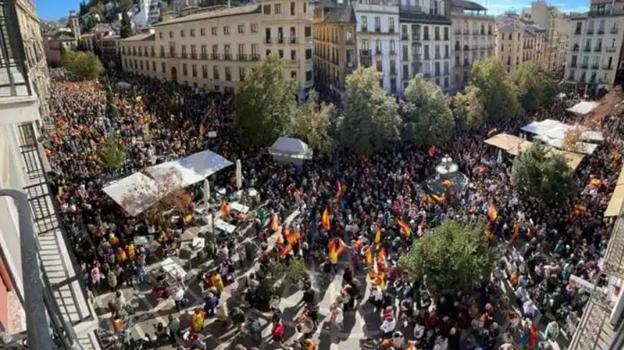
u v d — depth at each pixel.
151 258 22.44
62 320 4.96
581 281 14.55
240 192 27.95
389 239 22.86
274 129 36.38
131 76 89.44
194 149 35.59
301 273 19.44
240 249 22.22
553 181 25.48
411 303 18.19
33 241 4.10
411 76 64.12
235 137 39.94
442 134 40.53
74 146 34.25
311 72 59.28
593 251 20.42
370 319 18.56
